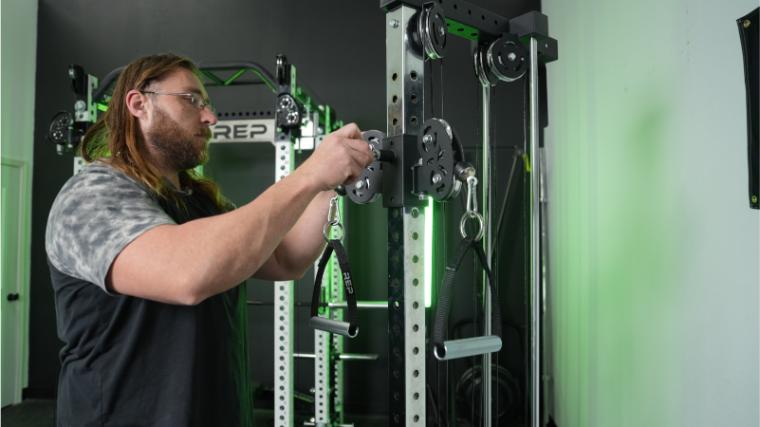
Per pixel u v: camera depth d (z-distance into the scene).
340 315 3.54
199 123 1.21
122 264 0.85
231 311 1.16
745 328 1.05
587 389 2.36
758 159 0.99
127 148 1.11
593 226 2.21
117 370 0.96
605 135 2.02
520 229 3.53
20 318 4.09
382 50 3.94
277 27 4.05
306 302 3.76
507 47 1.32
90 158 1.24
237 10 4.11
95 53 4.26
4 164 4.02
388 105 1.05
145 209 0.93
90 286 0.97
